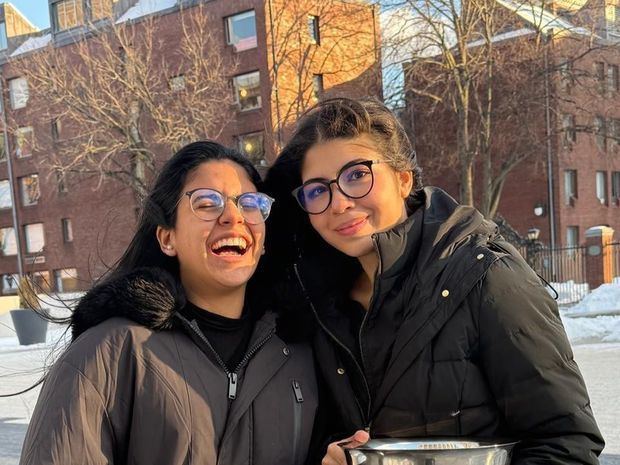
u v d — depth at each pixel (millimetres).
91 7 22641
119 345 1536
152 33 22641
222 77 22109
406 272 1696
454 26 16766
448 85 17906
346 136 1728
